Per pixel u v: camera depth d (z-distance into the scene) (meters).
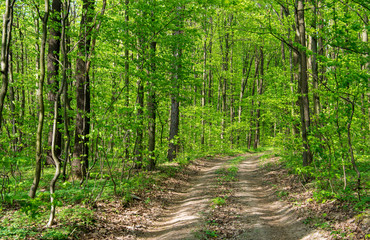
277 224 6.80
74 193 8.14
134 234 6.16
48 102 12.01
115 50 10.70
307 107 9.58
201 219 7.06
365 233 4.79
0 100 4.43
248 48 30.67
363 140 9.17
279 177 12.12
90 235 5.52
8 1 4.54
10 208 6.49
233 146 31.69
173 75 12.22
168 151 17.98
